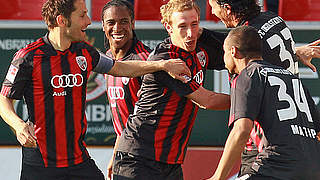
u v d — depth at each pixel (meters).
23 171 15.24
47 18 14.41
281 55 15.14
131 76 15.05
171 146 15.20
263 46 14.95
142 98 15.34
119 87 16.73
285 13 22.31
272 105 13.15
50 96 14.57
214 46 15.86
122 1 16.50
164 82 14.80
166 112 14.99
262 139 13.57
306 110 13.61
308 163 13.01
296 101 13.41
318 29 21.38
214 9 15.66
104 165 21.70
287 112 13.17
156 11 22.27
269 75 13.38
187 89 14.73
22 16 22.16
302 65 21.47
